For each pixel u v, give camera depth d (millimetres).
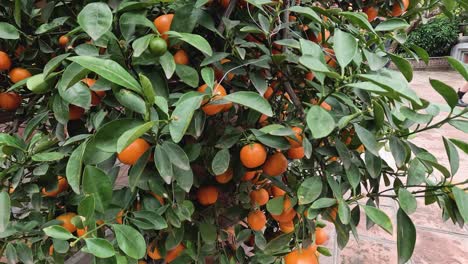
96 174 399
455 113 455
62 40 550
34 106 607
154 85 448
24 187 490
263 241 671
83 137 428
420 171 471
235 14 574
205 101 422
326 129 384
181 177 443
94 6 390
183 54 490
